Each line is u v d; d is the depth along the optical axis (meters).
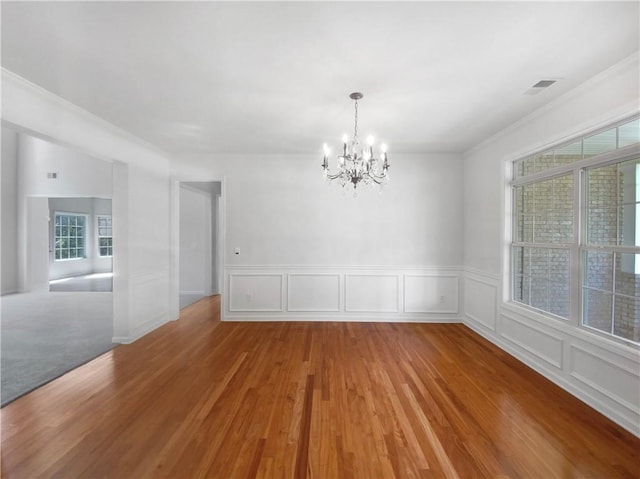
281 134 3.94
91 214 10.87
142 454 1.99
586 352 2.61
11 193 7.17
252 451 2.02
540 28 1.90
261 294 5.02
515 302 3.71
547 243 3.20
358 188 4.97
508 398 2.68
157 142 4.29
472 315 4.62
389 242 5.00
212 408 2.51
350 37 2.00
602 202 2.59
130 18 1.82
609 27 1.89
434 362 3.42
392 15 1.79
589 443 2.11
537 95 2.82
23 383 2.89
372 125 3.61
